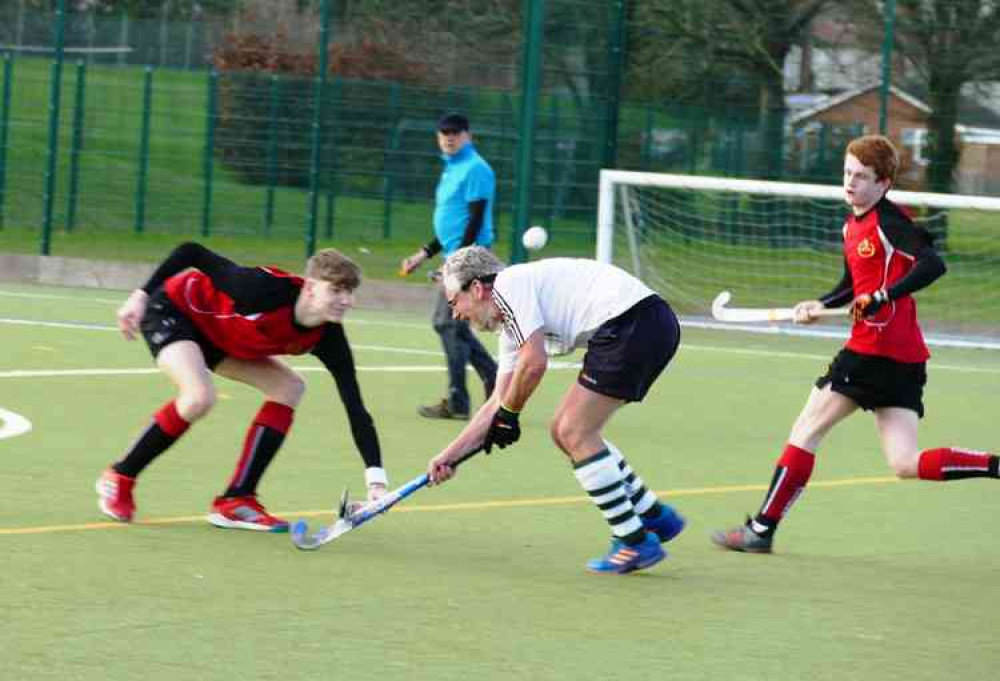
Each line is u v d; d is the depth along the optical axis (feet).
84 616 46.52
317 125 156.87
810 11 154.40
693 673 43.52
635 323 53.47
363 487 68.49
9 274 155.53
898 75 154.30
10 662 41.78
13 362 101.40
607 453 54.65
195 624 46.26
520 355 51.93
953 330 145.59
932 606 51.83
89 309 133.08
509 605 50.01
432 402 94.17
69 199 170.91
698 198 154.40
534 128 150.51
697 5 154.30
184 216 170.09
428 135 159.74
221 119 165.17
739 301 148.77
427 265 158.51
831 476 75.97
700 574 55.52
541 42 149.69
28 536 56.44
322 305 55.88
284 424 59.88
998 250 153.38
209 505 63.10
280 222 164.96
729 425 90.84
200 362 58.70
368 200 161.07
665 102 155.02
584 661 44.27
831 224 155.02
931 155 154.30
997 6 152.66
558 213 153.79
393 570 53.98
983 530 64.64
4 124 171.42
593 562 55.11
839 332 140.26
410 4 159.22
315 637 45.44
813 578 55.42
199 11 175.83
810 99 155.12
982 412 100.78
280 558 54.95
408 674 42.32
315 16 169.37
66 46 179.32
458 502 66.44
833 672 44.06
